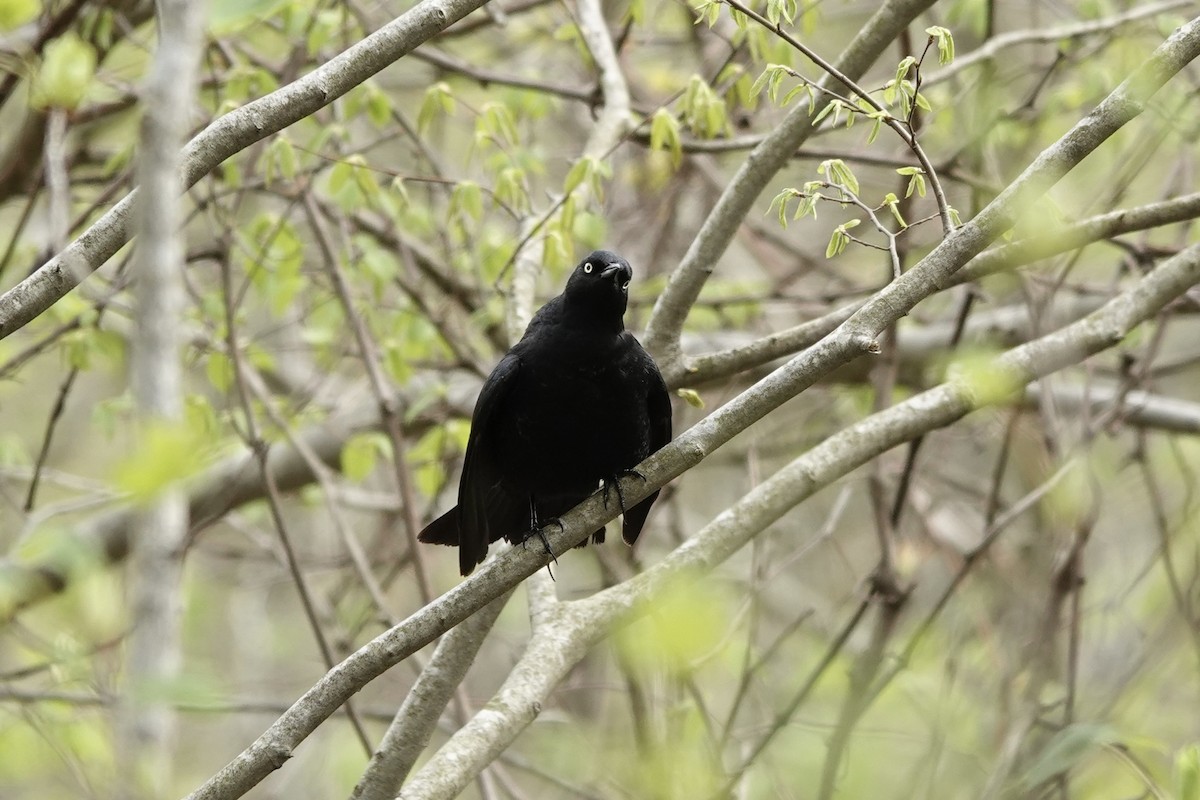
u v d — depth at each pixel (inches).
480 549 343.3
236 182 458.3
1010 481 666.2
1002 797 399.5
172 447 165.0
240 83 453.4
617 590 337.4
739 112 519.8
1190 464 649.6
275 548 584.7
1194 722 548.1
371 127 613.6
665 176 565.0
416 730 326.6
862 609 432.1
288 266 477.1
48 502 741.3
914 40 541.0
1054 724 428.1
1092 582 595.5
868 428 352.8
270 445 452.4
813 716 516.1
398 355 479.8
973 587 524.7
